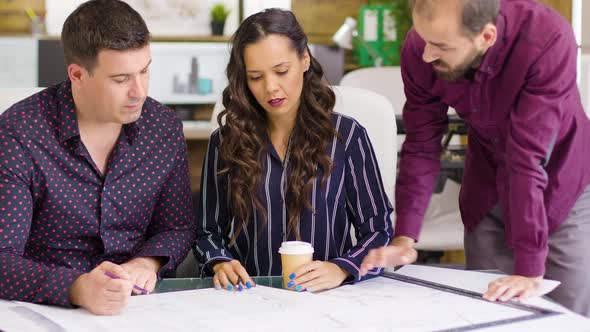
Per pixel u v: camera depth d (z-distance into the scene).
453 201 3.26
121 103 1.60
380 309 1.41
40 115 1.68
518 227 1.64
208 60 5.13
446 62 1.57
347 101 2.13
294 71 1.74
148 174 1.78
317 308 1.42
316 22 5.66
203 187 1.91
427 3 1.49
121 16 1.57
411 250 1.62
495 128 1.83
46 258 1.74
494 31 1.54
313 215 1.86
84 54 1.57
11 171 1.62
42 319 1.38
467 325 1.31
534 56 1.65
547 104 1.66
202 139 3.73
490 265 2.07
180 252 1.79
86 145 1.72
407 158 1.86
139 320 1.36
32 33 5.33
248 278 1.62
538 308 1.41
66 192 1.70
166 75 5.10
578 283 1.92
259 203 1.85
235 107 1.83
